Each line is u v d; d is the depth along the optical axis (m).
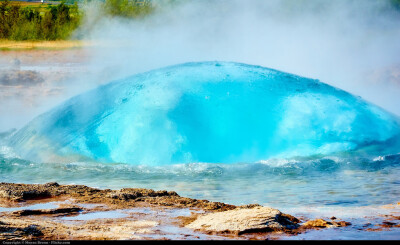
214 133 12.67
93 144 13.05
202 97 13.22
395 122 14.39
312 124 13.15
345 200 9.49
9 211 8.38
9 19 48.88
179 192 10.20
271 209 8.15
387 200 9.48
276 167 11.80
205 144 12.55
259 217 7.77
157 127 12.73
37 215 8.21
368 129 13.50
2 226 7.26
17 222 7.55
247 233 7.36
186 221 7.94
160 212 8.45
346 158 12.27
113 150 12.88
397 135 13.73
